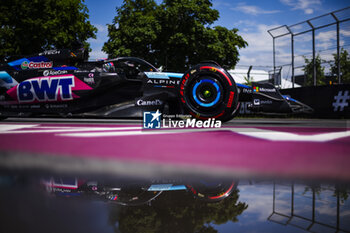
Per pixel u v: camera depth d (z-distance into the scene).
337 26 11.38
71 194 0.43
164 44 18.94
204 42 18.83
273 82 14.46
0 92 4.52
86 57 4.61
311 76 12.46
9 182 0.51
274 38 14.01
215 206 0.37
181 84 3.26
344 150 1.04
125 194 0.44
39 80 4.38
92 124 3.90
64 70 4.37
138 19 18.45
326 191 0.45
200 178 0.56
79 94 4.23
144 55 19.33
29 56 4.59
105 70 4.33
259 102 4.73
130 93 4.10
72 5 17.14
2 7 14.61
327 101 10.66
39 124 3.84
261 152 0.98
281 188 0.47
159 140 1.48
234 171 0.62
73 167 0.67
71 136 1.75
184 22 18.52
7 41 14.83
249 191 0.45
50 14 16.02
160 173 0.60
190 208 0.36
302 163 0.73
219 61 19.59
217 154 0.92
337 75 11.45
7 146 1.14
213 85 3.14
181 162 0.75
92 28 18.91
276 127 3.05
